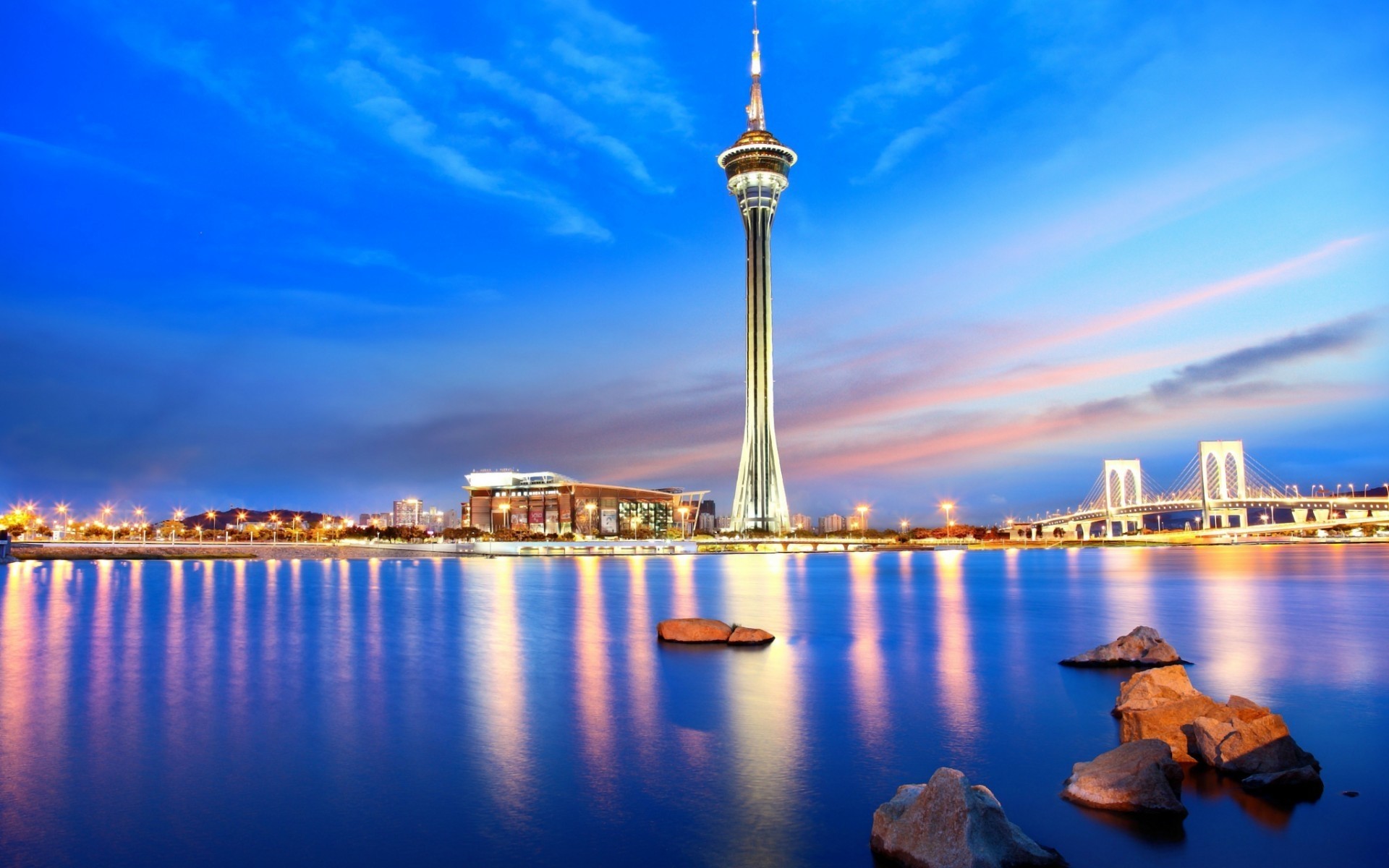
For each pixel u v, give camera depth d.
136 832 10.55
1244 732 12.47
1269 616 38.47
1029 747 14.31
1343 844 10.02
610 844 10.21
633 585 68.19
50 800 11.71
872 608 44.31
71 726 15.93
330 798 11.82
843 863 9.66
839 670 22.42
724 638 28.52
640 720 16.38
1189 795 11.62
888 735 15.16
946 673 21.80
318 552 175.25
